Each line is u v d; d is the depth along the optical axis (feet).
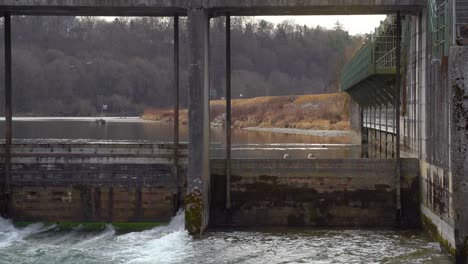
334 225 104.58
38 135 309.83
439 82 87.45
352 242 92.73
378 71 120.16
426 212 96.89
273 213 105.29
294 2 95.81
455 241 78.74
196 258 82.94
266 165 105.29
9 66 106.93
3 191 105.91
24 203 106.11
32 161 106.42
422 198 99.91
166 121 537.65
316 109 445.37
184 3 96.27
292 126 407.44
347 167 104.22
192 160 96.07
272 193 105.29
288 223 105.09
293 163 104.99
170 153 106.32
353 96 214.07
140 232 100.68
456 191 78.59
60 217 106.22
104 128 393.70
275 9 99.09
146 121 561.02
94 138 283.18
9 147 105.81
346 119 387.14
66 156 106.32
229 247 89.35
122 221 106.11
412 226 103.14
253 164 105.29
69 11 101.91
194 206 95.96
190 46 95.96
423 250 87.20
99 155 106.22
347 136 313.94
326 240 94.17
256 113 489.26
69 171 106.32
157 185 105.70
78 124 461.78
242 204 105.60
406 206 103.30
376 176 103.60
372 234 98.27
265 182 105.29
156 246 90.07
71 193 106.11
